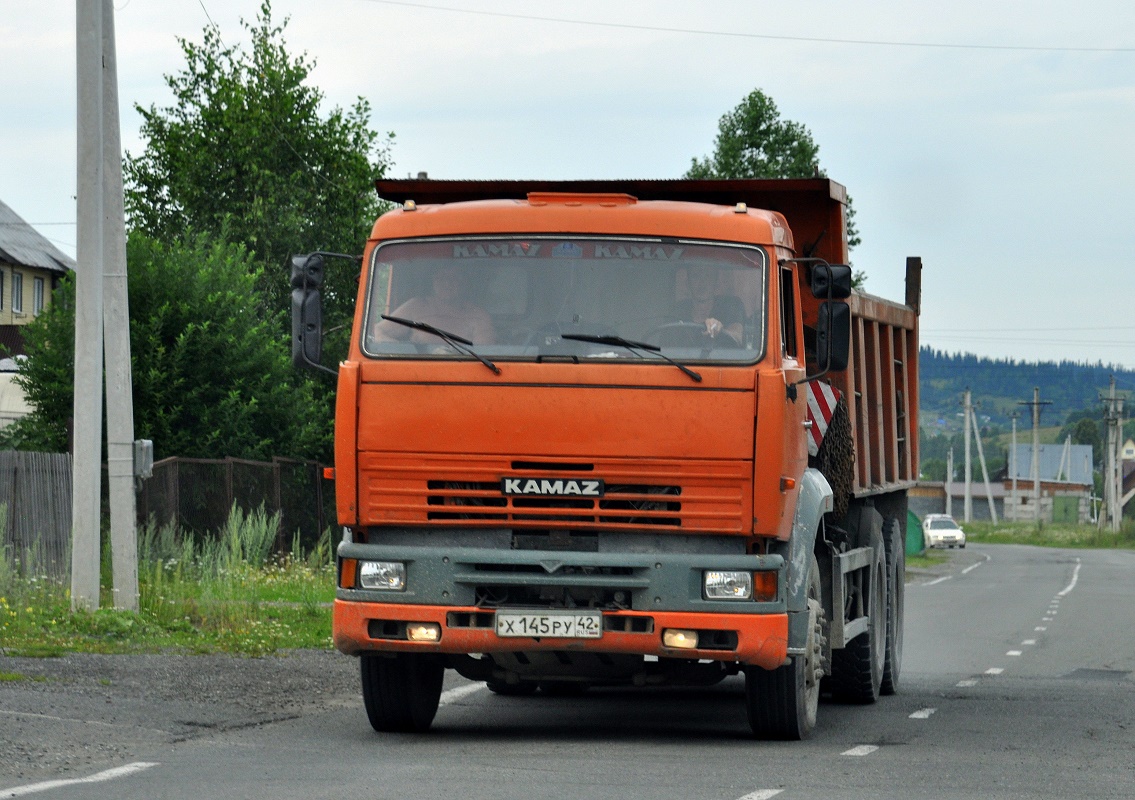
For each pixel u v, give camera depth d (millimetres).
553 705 18312
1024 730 16281
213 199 54562
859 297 19734
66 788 11164
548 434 13414
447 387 13570
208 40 55156
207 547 29438
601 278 13758
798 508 14461
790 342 14273
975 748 14648
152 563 28594
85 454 22797
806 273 16578
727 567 13266
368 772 12109
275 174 53531
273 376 41562
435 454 13547
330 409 48062
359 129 55531
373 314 13906
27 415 39844
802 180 16953
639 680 14727
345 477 13688
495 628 13406
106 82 23422
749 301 13617
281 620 25109
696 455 13305
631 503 13414
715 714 17609
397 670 14859
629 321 13625
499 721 16578
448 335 13688
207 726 14992
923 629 34688
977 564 89500
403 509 13594
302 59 55312
